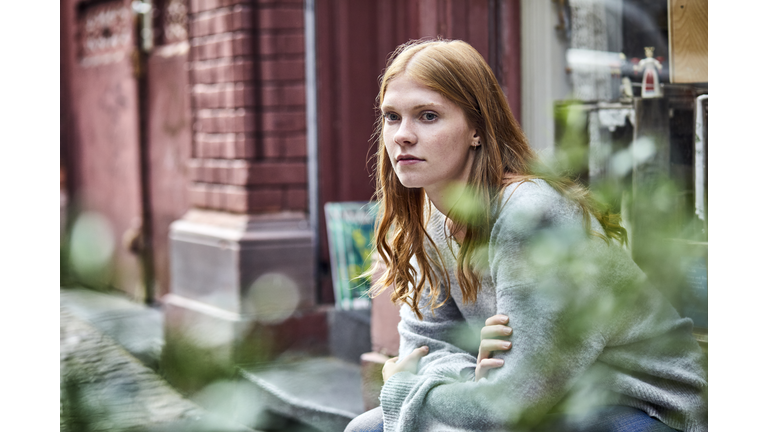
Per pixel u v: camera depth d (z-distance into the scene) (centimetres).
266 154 486
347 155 486
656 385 167
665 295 229
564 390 157
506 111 172
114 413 377
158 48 620
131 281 675
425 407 171
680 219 234
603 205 172
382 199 192
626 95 272
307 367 434
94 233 743
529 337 155
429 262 191
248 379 405
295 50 484
